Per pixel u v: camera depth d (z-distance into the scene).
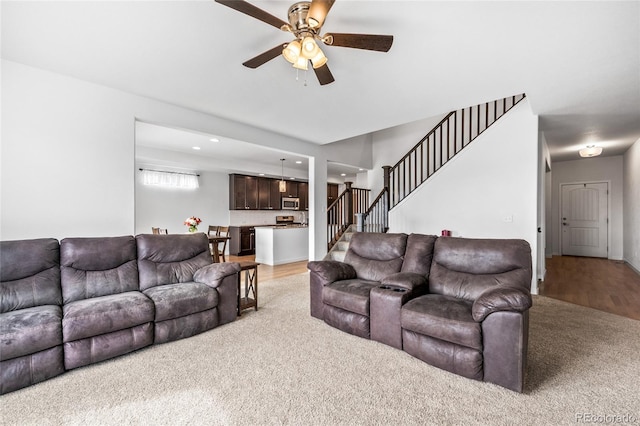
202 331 2.78
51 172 2.82
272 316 3.22
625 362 2.17
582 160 7.27
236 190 8.21
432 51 2.44
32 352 1.94
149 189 6.89
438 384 1.93
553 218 7.62
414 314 2.25
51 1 1.87
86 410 1.69
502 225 4.30
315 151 5.62
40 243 2.49
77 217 2.95
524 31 2.16
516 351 1.82
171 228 7.23
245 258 7.61
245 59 2.60
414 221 5.24
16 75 2.66
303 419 1.60
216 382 1.96
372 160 7.28
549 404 1.71
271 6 1.95
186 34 2.24
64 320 2.10
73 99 2.93
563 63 2.61
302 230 7.03
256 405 1.73
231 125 4.23
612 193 6.89
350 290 2.77
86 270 2.64
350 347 2.47
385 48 1.96
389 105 3.64
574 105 3.58
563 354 2.30
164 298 2.57
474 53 2.46
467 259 2.61
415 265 2.86
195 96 3.38
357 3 1.88
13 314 2.05
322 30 2.19
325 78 2.34
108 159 3.13
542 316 3.14
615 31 2.13
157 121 3.49
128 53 2.50
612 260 6.71
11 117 2.64
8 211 2.63
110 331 2.25
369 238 3.40
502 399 1.76
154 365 2.19
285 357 2.30
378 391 1.85
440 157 5.67
